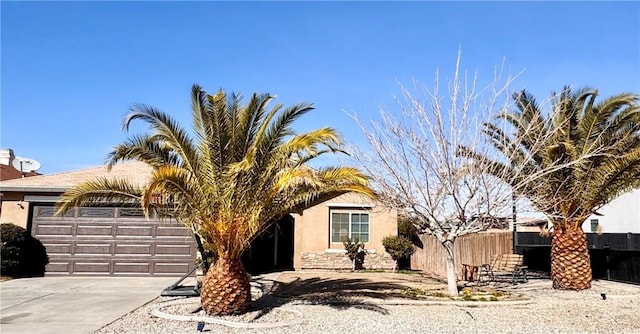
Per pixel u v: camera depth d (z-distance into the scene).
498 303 12.88
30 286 14.81
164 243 17.61
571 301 13.70
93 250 17.52
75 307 11.57
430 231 14.80
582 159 14.48
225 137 10.30
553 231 16.55
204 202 10.34
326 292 14.59
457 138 13.97
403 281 18.08
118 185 10.84
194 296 13.06
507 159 14.14
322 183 9.95
